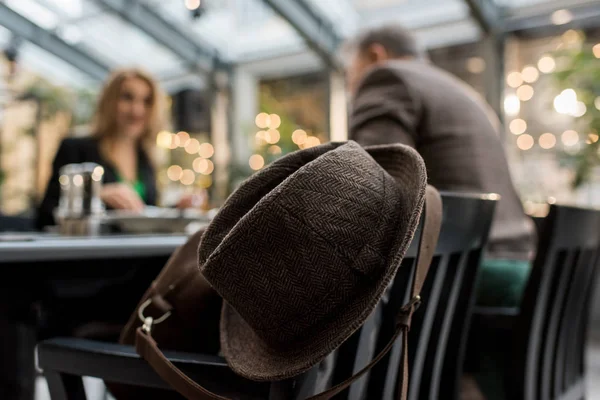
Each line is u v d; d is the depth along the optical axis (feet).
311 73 17.13
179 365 2.29
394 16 14.39
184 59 17.16
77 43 17.76
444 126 4.50
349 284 1.86
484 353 4.09
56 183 7.04
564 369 4.38
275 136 16.35
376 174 1.98
